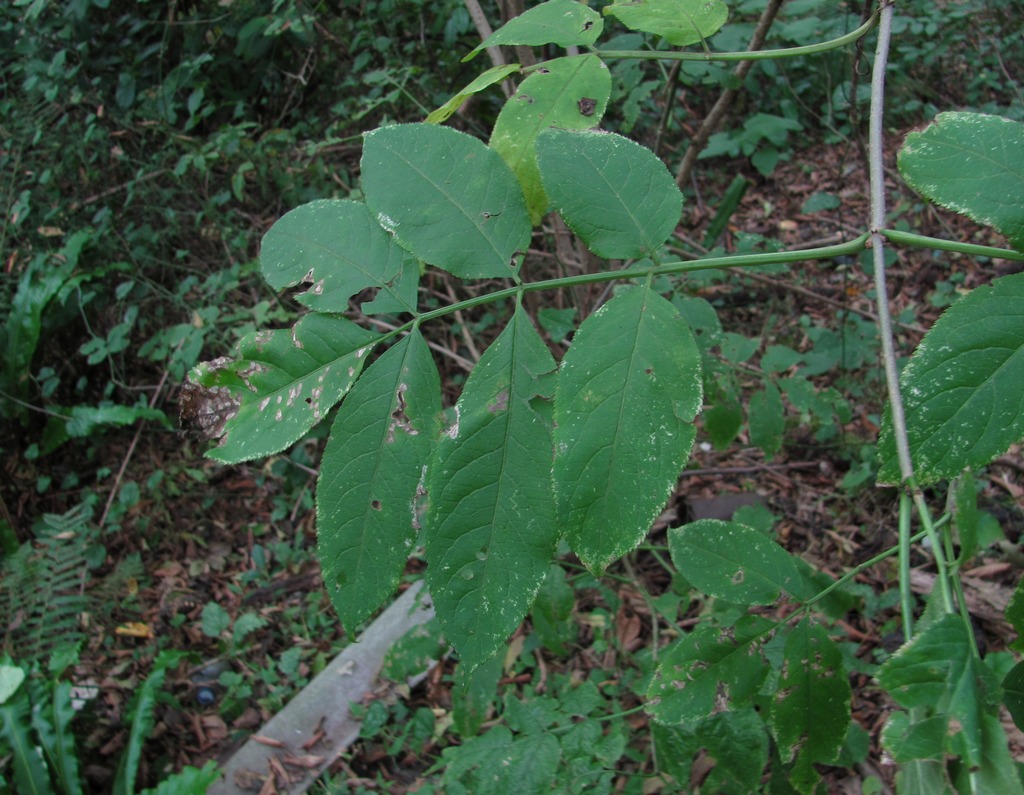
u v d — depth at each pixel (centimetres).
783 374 395
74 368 447
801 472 372
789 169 543
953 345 85
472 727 211
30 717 281
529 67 124
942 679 81
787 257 102
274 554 391
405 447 97
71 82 485
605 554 90
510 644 318
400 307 102
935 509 316
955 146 91
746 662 128
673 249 305
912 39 529
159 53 516
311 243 106
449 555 93
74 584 344
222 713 325
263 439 99
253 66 516
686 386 92
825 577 180
